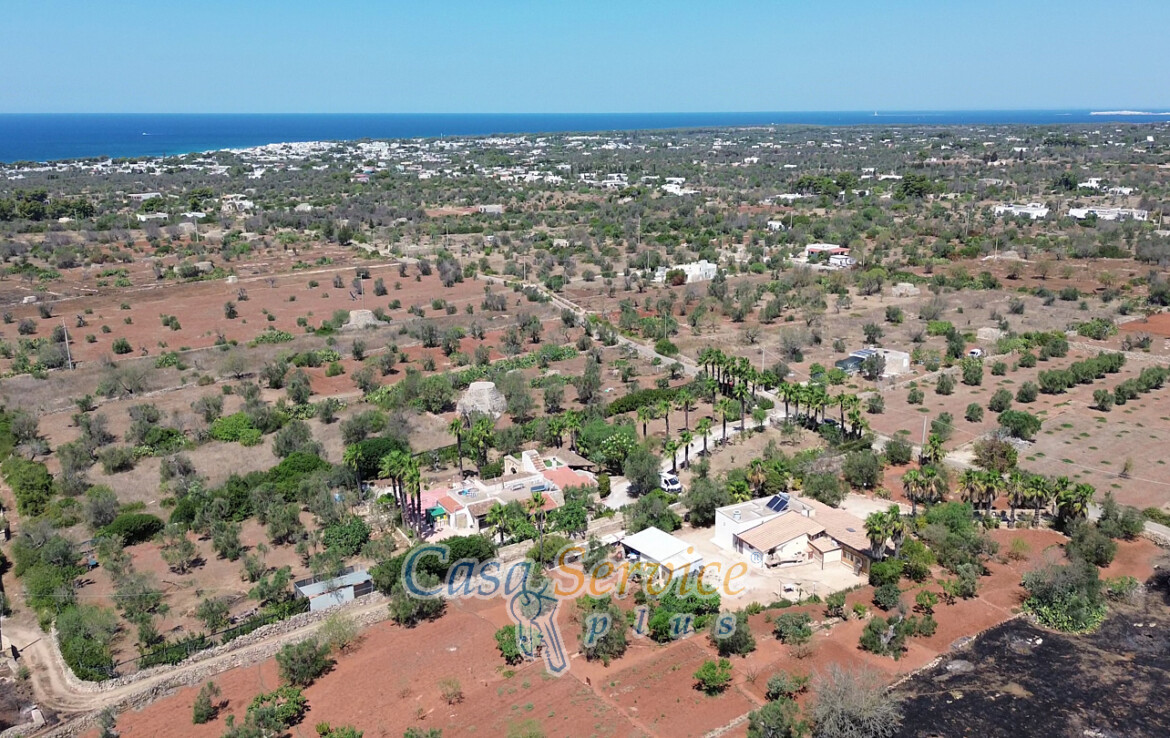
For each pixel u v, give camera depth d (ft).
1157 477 314.76
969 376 422.41
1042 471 321.73
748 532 270.26
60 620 224.94
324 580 250.78
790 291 623.36
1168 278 613.93
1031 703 204.85
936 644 227.40
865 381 430.61
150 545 275.80
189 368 450.30
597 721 197.77
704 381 402.11
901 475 322.96
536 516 279.90
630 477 310.45
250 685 216.74
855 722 192.65
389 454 288.92
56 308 576.20
